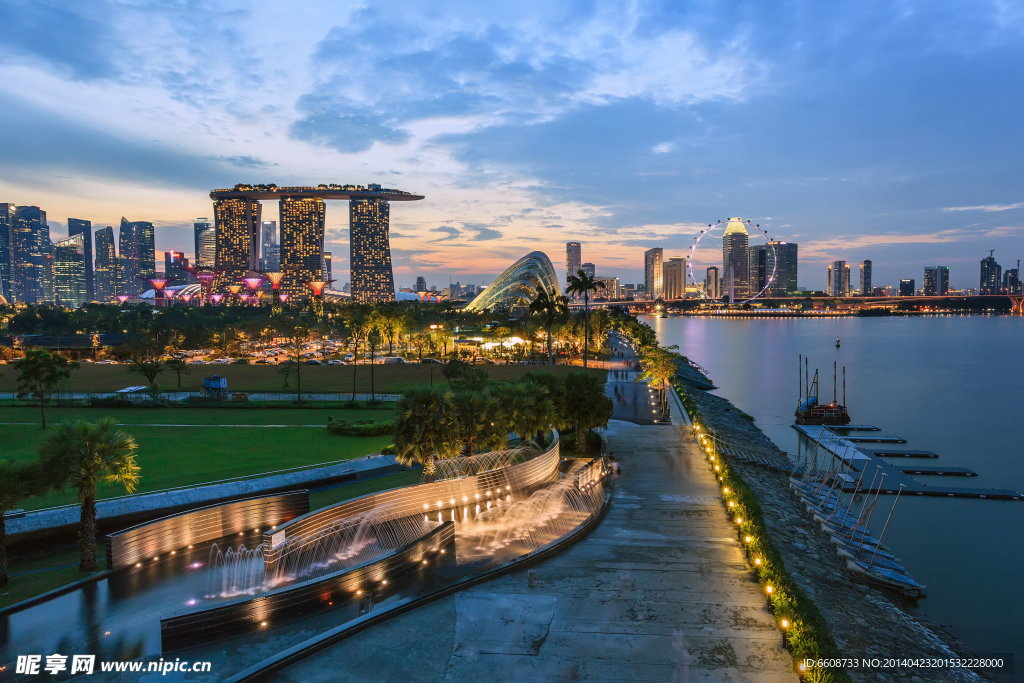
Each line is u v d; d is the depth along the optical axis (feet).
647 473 151.43
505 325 540.52
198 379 343.67
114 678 64.13
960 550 137.08
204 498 123.44
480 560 95.71
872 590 110.32
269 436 187.32
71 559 97.50
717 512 121.70
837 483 184.44
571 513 119.96
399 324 493.77
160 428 200.44
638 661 68.39
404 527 110.01
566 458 167.73
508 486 129.59
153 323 605.73
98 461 88.99
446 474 145.18
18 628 74.64
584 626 76.23
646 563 96.27
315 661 67.56
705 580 90.02
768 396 382.42
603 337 561.84
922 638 93.25
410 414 121.80
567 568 94.27
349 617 77.66
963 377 476.95
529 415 145.18
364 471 149.18
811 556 117.70
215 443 176.76
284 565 92.27
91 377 358.02
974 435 269.64
